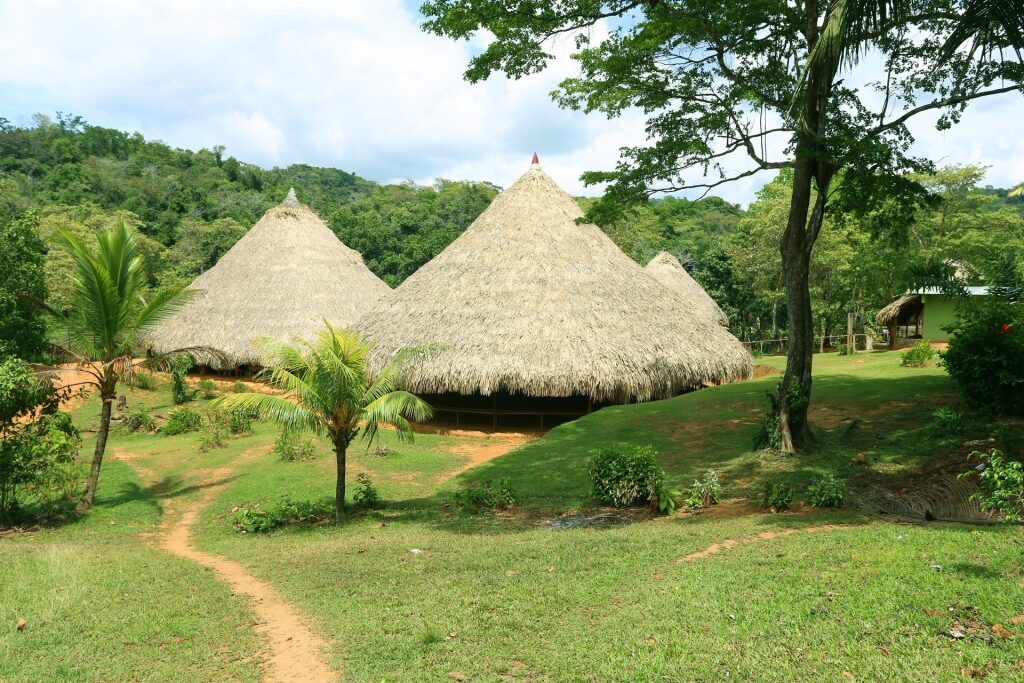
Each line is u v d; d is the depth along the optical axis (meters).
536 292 22.23
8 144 90.19
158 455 21.14
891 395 18.66
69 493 15.95
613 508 12.50
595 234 25.78
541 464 16.33
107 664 6.56
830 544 8.24
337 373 12.73
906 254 33.84
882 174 13.78
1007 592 5.98
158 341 32.88
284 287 33.78
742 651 5.68
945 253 34.25
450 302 22.72
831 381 23.02
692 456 15.63
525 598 7.54
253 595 8.62
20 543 11.98
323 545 11.05
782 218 41.53
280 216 37.62
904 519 9.76
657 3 12.43
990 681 4.68
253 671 6.34
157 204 80.12
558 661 5.94
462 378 20.52
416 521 12.61
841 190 14.41
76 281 14.84
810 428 16.17
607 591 7.55
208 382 32.47
